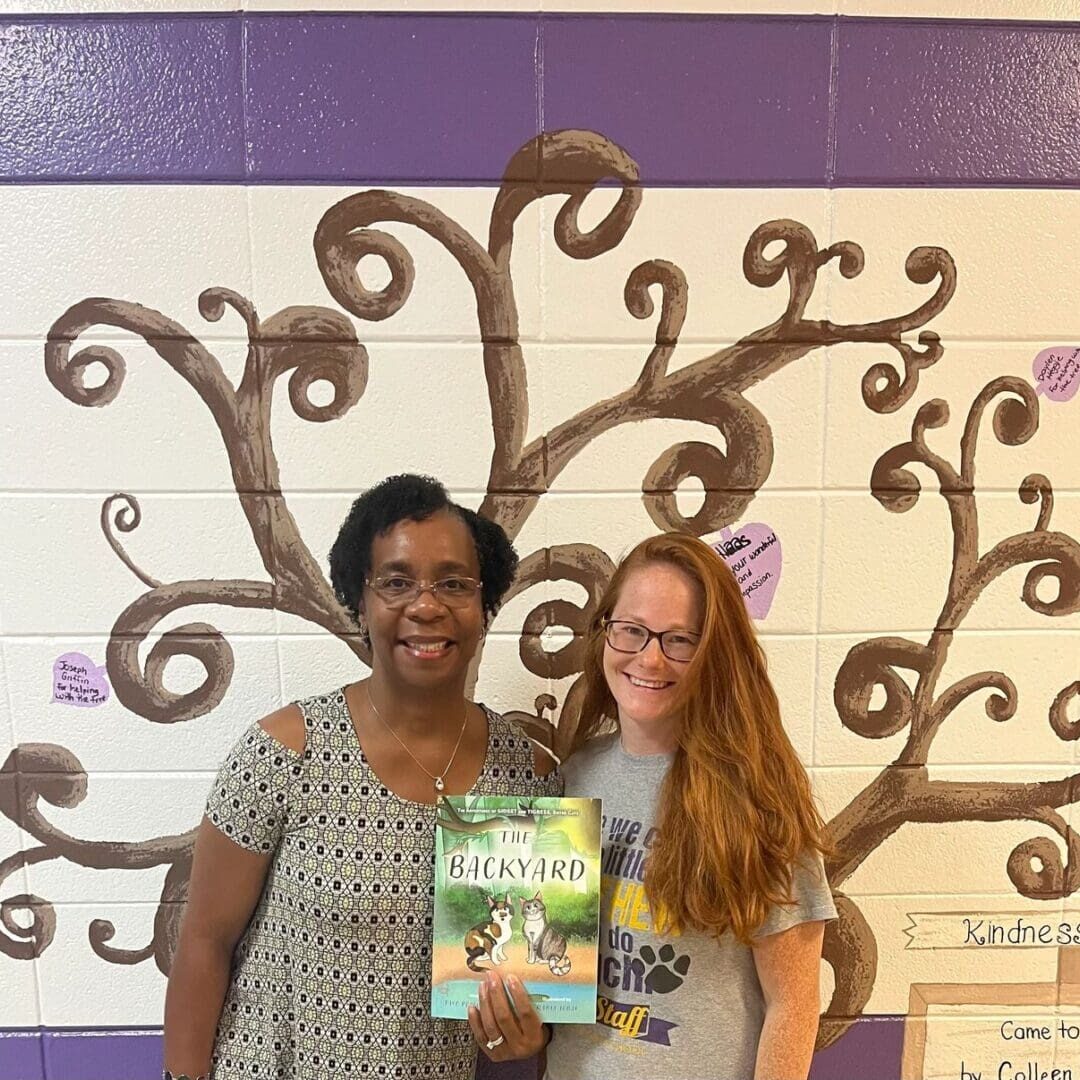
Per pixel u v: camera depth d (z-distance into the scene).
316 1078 1.01
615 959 1.00
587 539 1.28
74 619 1.27
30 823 1.30
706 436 1.27
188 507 1.26
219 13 1.19
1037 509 1.29
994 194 1.24
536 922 0.97
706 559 0.98
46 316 1.23
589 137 1.21
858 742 1.32
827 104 1.22
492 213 1.22
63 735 1.29
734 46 1.21
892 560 1.29
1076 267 1.26
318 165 1.21
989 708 1.32
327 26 1.19
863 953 1.35
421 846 1.00
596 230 1.23
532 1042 0.97
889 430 1.27
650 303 1.24
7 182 1.21
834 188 1.23
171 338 1.23
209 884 1.03
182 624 1.28
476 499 1.27
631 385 1.25
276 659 1.28
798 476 1.28
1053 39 1.23
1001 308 1.26
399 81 1.20
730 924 0.94
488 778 1.05
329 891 0.99
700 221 1.23
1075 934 1.35
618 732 1.12
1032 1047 1.37
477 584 1.01
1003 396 1.27
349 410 1.25
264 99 1.20
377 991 0.99
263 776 1.00
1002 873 1.34
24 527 1.26
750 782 0.95
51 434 1.24
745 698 0.97
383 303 1.23
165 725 1.29
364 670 1.29
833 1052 1.36
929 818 1.33
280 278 1.23
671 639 0.97
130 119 1.20
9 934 1.31
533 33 1.20
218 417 1.25
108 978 1.32
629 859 1.01
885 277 1.25
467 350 1.24
